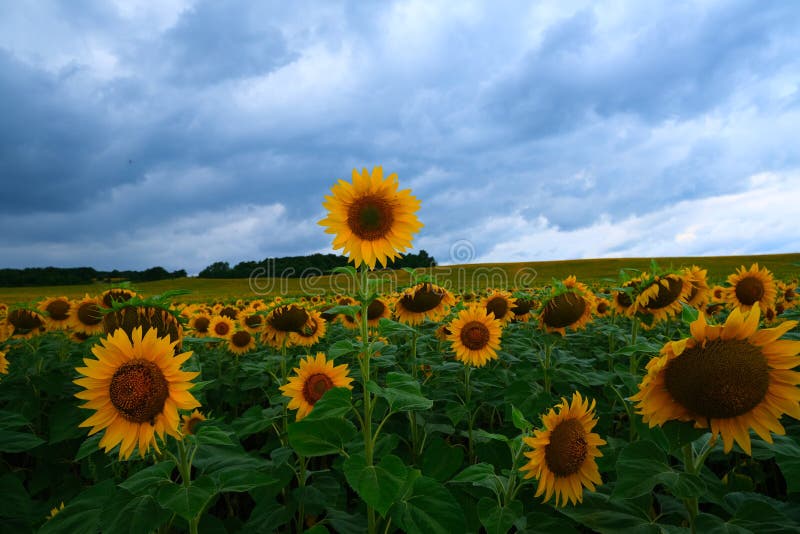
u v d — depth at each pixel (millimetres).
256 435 6836
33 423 5828
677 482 2529
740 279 8125
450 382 6359
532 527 2996
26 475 5715
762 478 4754
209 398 7473
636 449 2748
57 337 9172
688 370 2430
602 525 2855
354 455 2861
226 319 10023
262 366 6102
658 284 5387
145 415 2689
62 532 2801
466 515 4070
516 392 5145
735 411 2363
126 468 4090
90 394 2723
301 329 7129
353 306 3314
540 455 2957
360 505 4328
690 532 2768
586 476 3078
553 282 6148
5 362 6191
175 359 2713
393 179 3479
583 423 3152
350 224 3469
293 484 5238
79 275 98938
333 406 3053
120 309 3727
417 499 2904
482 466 3277
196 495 2613
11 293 71250
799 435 3875
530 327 9102
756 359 2379
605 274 61969
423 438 5250
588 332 9602
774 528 2625
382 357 5812
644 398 2596
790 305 9531
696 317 2717
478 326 6020
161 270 100625
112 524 2572
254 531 3844
